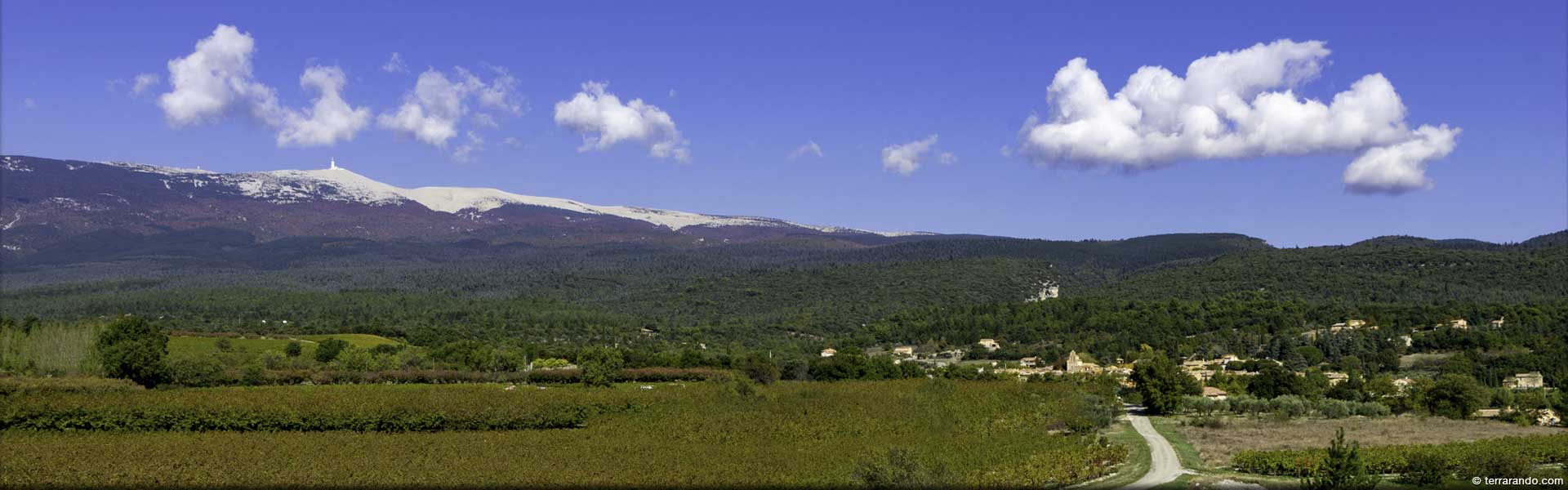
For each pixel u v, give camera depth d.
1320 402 113.12
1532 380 131.88
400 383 107.75
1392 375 146.62
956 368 148.50
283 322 195.88
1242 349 174.38
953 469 62.84
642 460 69.12
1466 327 167.38
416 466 66.25
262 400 83.81
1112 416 106.62
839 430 84.19
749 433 82.19
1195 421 102.50
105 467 63.59
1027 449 74.56
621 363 125.31
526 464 67.12
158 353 98.06
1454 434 89.56
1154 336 188.12
